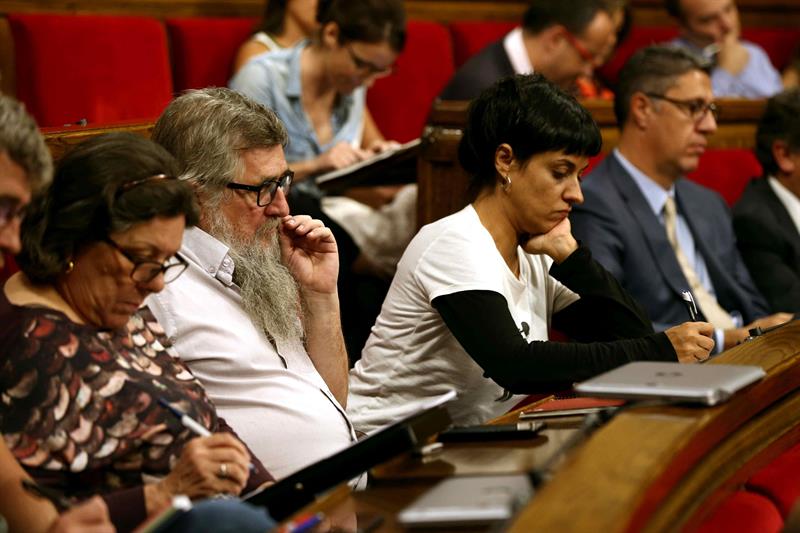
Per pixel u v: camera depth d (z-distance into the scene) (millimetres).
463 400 8930
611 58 17641
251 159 7934
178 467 6055
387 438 6305
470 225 8617
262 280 8055
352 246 14453
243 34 15602
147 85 14250
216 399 7812
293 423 7906
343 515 5852
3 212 5570
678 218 12578
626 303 9008
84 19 13906
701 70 11969
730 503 6488
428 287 8547
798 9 22703
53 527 5410
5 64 14188
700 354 8250
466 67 15039
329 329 8703
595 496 5156
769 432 7262
